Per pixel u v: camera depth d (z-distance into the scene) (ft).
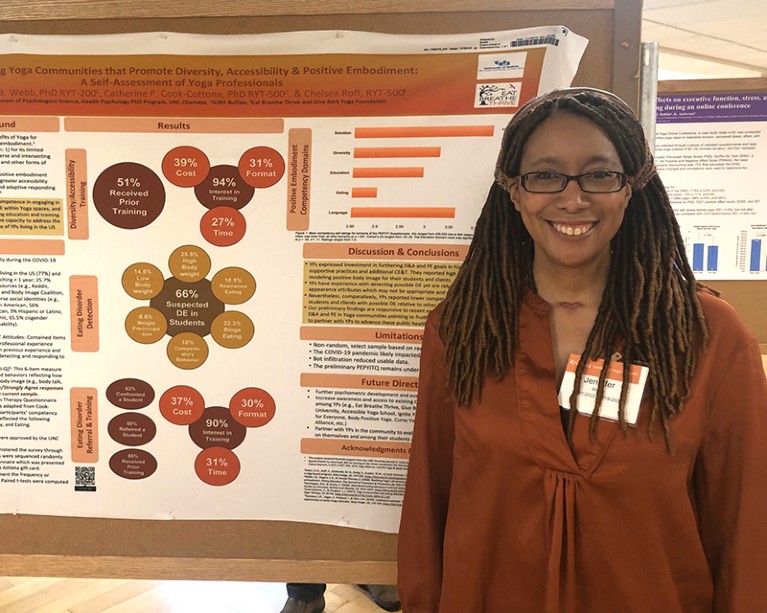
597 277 2.97
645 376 2.75
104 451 4.11
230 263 3.94
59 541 4.17
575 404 2.82
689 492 2.98
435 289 3.85
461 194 3.76
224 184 3.89
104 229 3.96
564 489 2.80
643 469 2.69
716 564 2.94
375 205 3.83
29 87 3.87
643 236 2.88
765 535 2.70
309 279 3.92
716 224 6.04
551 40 3.58
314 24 3.74
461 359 3.09
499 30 3.63
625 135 2.70
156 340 4.01
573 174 2.70
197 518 4.11
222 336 3.99
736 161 5.95
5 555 4.18
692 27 11.66
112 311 4.01
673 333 2.77
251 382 4.01
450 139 3.74
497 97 3.67
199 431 4.06
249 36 3.76
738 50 13.51
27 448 4.12
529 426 2.86
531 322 3.00
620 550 2.77
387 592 6.19
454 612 3.10
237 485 4.08
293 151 3.83
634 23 3.54
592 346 2.85
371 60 3.72
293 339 3.96
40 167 3.93
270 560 4.10
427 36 3.68
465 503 3.10
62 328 4.04
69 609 6.19
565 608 2.85
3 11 3.83
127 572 4.15
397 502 3.99
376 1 3.69
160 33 3.79
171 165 3.89
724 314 2.80
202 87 3.82
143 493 4.12
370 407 3.96
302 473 4.04
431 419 3.40
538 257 3.05
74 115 3.88
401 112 3.75
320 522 4.06
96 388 4.06
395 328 3.90
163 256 3.96
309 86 3.77
